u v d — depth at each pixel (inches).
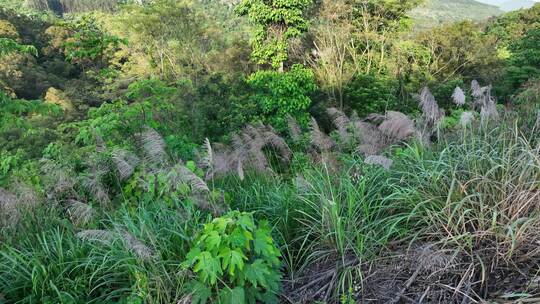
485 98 162.2
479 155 124.4
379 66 775.7
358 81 685.9
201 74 826.8
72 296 106.0
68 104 534.9
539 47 714.8
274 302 100.7
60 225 135.5
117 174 163.5
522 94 247.4
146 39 838.5
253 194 152.6
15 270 109.6
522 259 97.3
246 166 178.1
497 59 767.7
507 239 97.3
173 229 117.9
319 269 114.8
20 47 191.5
